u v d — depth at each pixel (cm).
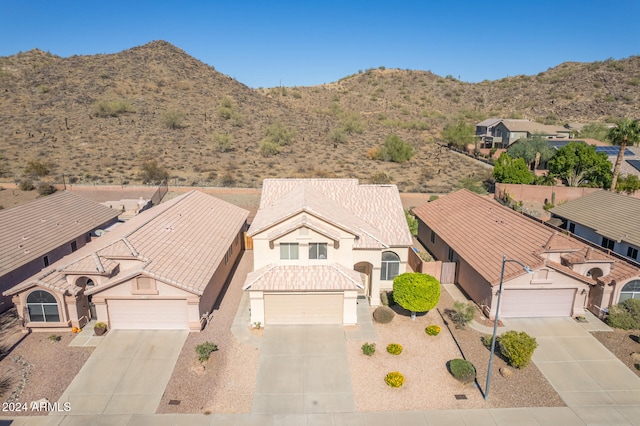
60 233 3030
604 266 2462
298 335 2277
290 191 3072
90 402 1761
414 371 1992
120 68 10131
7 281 2472
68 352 2095
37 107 7850
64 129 7081
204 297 2370
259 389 1855
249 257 3422
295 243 2389
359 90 14388
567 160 4894
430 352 2142
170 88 9644
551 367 2033
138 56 10962
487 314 2441
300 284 2292
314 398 1805
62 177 5312
